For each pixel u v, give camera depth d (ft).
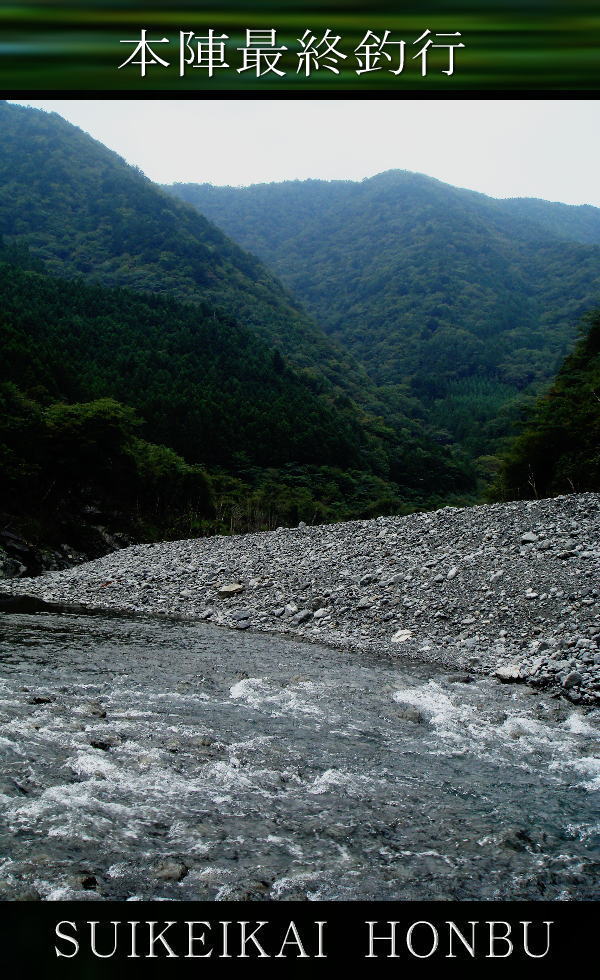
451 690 35.78
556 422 131.85
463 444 492.54
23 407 142.82
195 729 27.58
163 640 47.98
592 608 43.73
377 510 265.75
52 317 310.24
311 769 24.22
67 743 24.49
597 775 24.71
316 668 40.57
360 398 526.98
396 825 20.36
